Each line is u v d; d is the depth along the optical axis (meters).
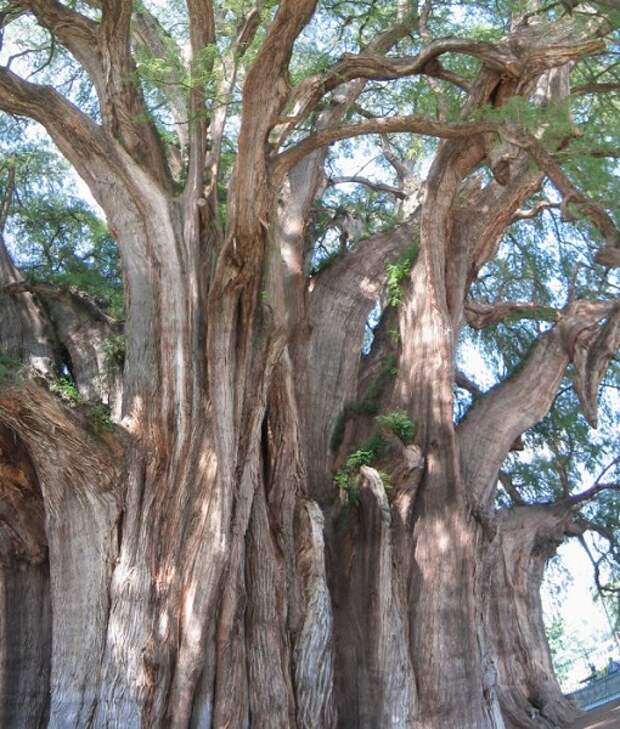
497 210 17.47
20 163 20.70
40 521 15.61
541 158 13.62
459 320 17.22
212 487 14.14
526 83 14.77
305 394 18.03
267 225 13.85
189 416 14.48
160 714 13.39
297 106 14.67
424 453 16.31
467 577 15.54
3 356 14.03
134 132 15.58
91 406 14.48
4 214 17.89
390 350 19.22
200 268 14.96
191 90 15.03
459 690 14.89
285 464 15.80
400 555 15.84
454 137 14.27
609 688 24.89
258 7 15.04
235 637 14.18
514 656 19.27
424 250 16.72
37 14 15.84
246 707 14.14
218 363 14.16
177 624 13.83
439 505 15.93
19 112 15.15
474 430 17.34
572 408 23.30
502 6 17.34
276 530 15.52
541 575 20.83
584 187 13.63
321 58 14.93
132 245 15.22
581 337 16.88
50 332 16.77
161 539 14.22
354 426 17.88
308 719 14.59
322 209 21.44
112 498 14.48
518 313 18.56
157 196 15.24
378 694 14.98
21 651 15.27
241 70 16.78
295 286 18.48
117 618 13.80
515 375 17.77
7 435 15.28
